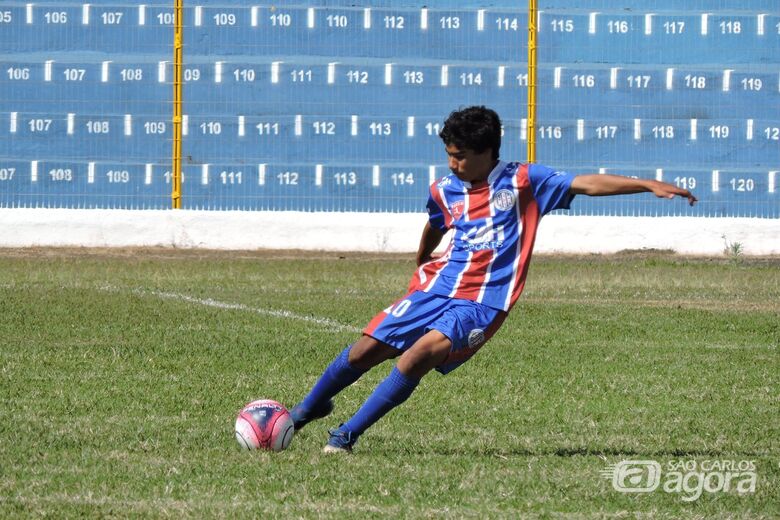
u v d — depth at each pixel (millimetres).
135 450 23453
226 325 46906
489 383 33625
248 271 73312
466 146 22859
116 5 91500
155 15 91750
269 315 50781
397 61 92375
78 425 26234
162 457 22719
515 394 31750
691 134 93250
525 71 92438
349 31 92188
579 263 82562
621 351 40875
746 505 19625
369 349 23656
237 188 92125
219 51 91938
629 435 26125
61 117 91750
